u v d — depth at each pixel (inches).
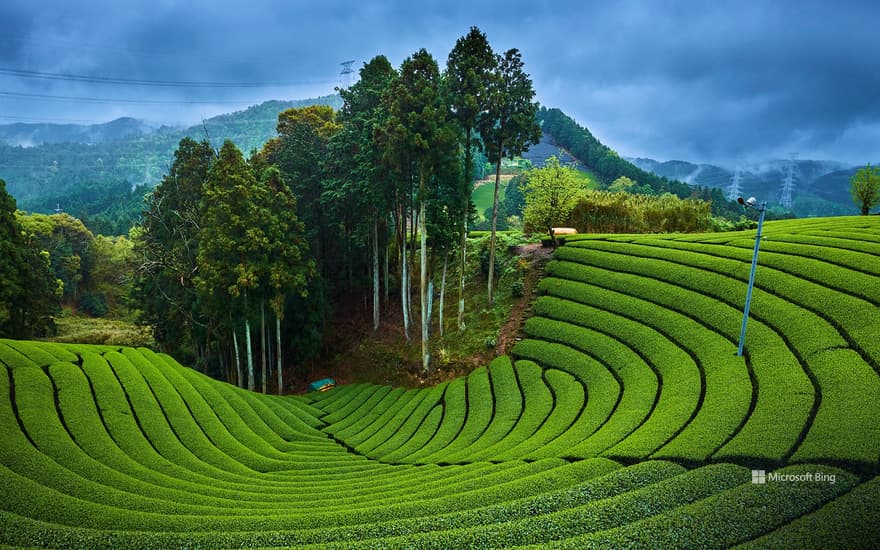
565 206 1930.4
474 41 1523.1
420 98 1439.5
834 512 543.2
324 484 949.8
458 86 1537.9
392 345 1847.9
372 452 1187.3
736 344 1099.3
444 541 575.5
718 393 938.7
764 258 1358.3
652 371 1147.9
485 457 999.0
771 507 576.1
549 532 584.1
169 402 1197.1
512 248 2069.4
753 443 743.1
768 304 1158.3
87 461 858.8
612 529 564.1
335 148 1815.9
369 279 2156.7
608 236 1918.1
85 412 1029.2
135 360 1366.9
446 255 1734.7
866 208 2206.0
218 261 1542.8
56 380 1106.7
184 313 1803.6
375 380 1756.9
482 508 668.1
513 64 1566.2
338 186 1830.7
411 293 2096.5
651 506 621.6
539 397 1221.7
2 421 919.7
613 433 916.0
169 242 1838.1
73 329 2721.5
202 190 1578.5
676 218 2122.3
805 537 504.7
